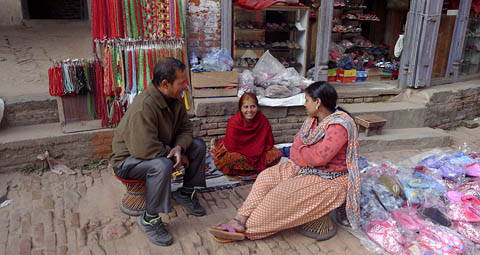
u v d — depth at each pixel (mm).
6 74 5246
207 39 4496
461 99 5598
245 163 3480
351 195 2426
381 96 5340
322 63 4906
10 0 8516
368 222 2660
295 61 6039
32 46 6844
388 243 2434
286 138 4453
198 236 2570
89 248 2400
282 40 6023
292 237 2602
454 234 2439
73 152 3629
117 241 2492
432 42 5109
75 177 3459
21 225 2623
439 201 2844
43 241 2449
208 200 3123
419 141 4578
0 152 3344
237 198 3170
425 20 4922
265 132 3551
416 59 5148
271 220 2432
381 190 2861
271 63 4656
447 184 3133
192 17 4359
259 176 2660
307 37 5711
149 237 2484
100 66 3611
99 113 3725
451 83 5965
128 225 2691
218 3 4418
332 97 2346
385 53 7312
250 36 5840
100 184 3344
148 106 2369
